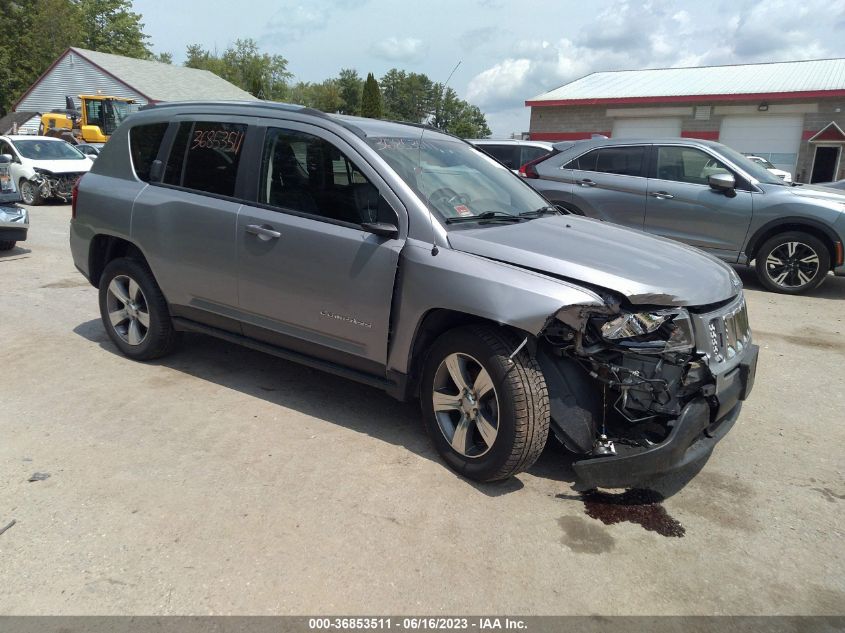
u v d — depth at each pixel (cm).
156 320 488
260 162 424
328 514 317
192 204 445
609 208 874
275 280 409
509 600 265
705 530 317
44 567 276
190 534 300
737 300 366
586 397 332
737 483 362
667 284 329
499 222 394
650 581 279
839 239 762
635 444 335
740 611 263
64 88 4212
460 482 350
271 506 322
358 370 396
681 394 329
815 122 2384
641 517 325
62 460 361
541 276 326
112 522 307
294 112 420
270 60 8719
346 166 390
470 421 348
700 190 823
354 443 389
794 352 586
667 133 2666
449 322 359
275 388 469
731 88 2564
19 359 516
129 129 507
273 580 272
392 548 294
